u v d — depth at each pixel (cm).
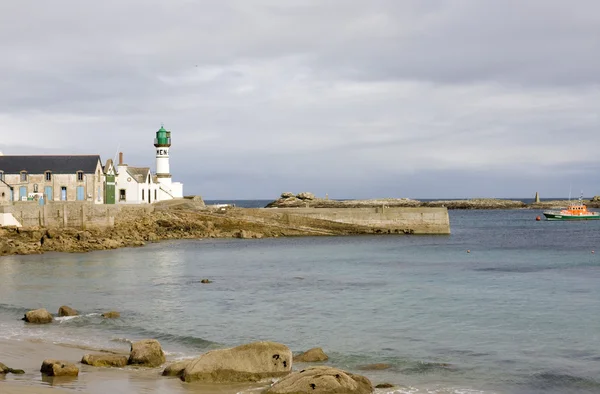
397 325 2817
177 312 3120
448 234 8906
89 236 6650
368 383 1891
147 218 7888
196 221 8231
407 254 6181
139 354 2136
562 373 2091
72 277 4338
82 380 1939
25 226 6650
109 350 2352
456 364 2202
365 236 8594
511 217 17600
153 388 1878
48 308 3219
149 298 3522
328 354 2331
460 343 2489
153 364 2128
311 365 2180
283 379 1848
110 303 3362
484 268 4991
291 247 6912
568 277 4397
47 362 2017
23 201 7181
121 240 6988
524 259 5741
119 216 7638
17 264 5053
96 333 2650
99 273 4559
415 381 2005
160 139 9631
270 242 7581
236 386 1911
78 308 3216
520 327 2752
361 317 2997
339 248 6825
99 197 7994
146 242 7369
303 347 2452
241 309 3203
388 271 4791
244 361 1992
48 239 6328
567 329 2700
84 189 7769
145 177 8906
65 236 6512
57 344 2439
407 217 8875
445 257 5906
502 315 3016
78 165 7819
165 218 8062
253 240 7906
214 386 1909
